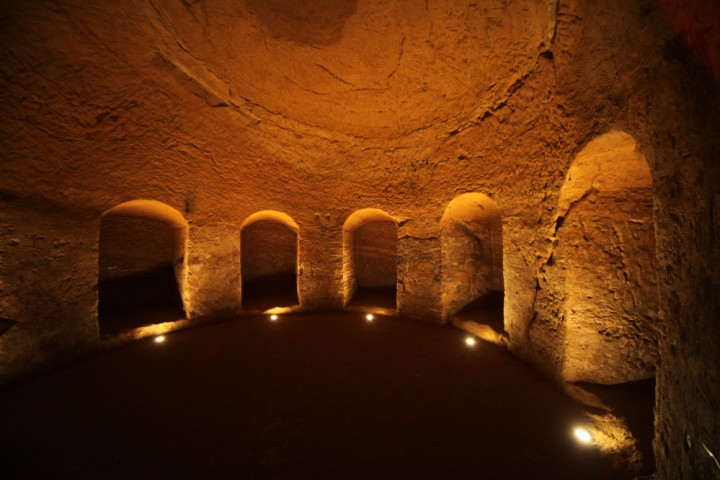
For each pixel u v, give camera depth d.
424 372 3.91
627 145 2.61
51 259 4.02
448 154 5.45
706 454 1.35
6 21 3.24
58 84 3.84
